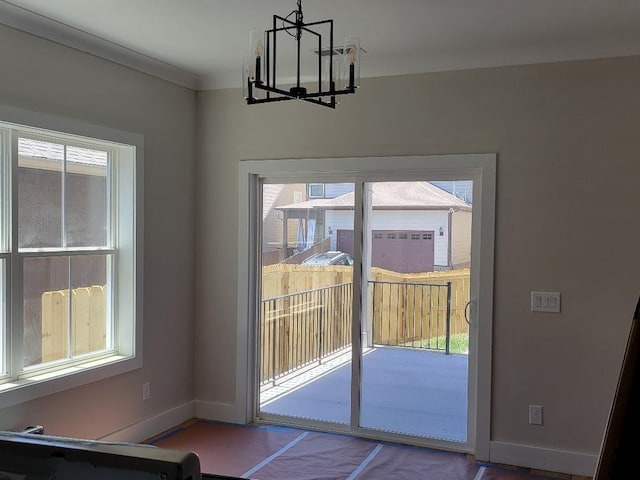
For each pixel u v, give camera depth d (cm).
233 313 463
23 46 323
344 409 441
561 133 371
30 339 344
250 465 378
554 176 373
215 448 408
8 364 330
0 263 325
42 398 341
